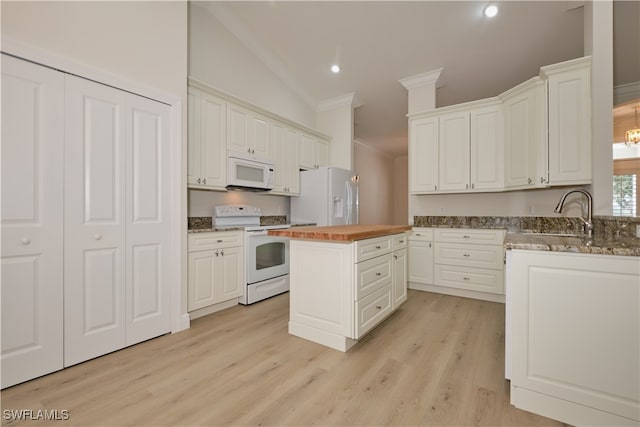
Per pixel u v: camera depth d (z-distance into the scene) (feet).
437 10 9.05
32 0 5.38
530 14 8.87
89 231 6.15
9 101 5.16
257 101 12.53
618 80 11.59
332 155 15.69
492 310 9.51
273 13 9.99
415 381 5.43
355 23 9.95
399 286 8.82
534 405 4.58
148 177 7.17
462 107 11.31
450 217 12.51
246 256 9.89
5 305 5.14
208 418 4.42
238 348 6.75
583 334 4.24
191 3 10.07
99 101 6.30
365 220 24.17
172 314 7.64
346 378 5.52
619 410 4.03
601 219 6.26
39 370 5.48
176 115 7.74
